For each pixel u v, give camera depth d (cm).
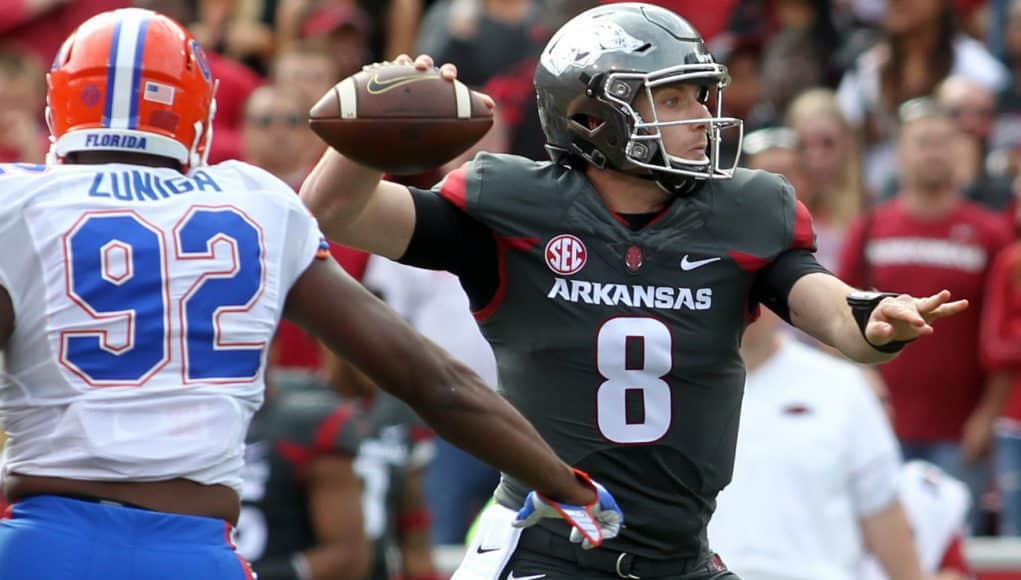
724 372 1405
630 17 1408
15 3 3170
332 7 3406
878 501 1995
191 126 1274
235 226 1224
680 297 1388
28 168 1231
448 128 1311
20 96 2766
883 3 3803
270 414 2002
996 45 3622
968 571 2333
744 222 1402
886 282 2792
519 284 1398
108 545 1170
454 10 3353
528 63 3028
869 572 2041
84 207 1206
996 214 2953
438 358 1224
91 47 1258
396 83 1309
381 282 2566
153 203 1219
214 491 1210
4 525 1184
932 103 2917
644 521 1394
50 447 1184
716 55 3303
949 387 2773
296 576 1956
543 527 1402
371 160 1316
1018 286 2719
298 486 1983
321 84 2986
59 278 1188
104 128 1248
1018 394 2703
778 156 2712
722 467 1419
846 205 2991
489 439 1226
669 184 1390
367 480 2141
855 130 3191
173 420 1191
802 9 3472
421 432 2400
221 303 1209
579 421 1390
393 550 2261
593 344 1381
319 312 1234
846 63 3472
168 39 1271
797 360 2003
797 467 1955
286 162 2720
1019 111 3338
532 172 1411
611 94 1374
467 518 2606
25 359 1192
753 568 1938
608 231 1390
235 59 3350
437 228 1393
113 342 1187
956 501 2216
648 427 1386
